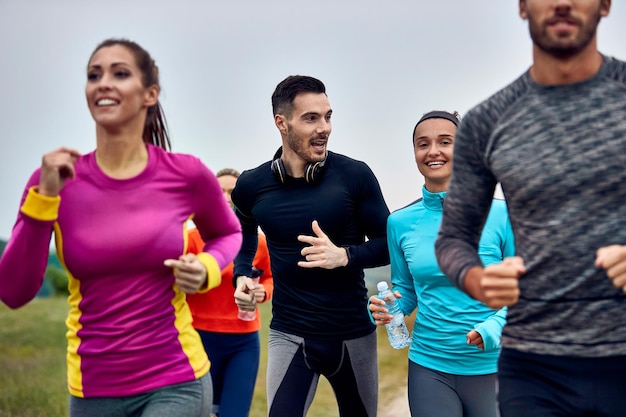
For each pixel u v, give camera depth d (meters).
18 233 2.73
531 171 2.45
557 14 2.39
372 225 4.33
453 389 3.91
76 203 2.81
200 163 2.96
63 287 9.18
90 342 2.83
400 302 4.26
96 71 2.85
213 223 3.11
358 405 4.42
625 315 2.41
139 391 2.82
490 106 2.59
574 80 2.47
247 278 4.53
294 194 4.33
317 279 4.24
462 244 2.64
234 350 5.29
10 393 6.86
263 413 6.94
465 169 2.65
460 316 3.87
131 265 2.80
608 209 2.39
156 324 2.84
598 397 2.44
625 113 2.40
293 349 4.29
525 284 2.51
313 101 4.21
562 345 2.46
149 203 2.85
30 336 8.11
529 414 2.51
